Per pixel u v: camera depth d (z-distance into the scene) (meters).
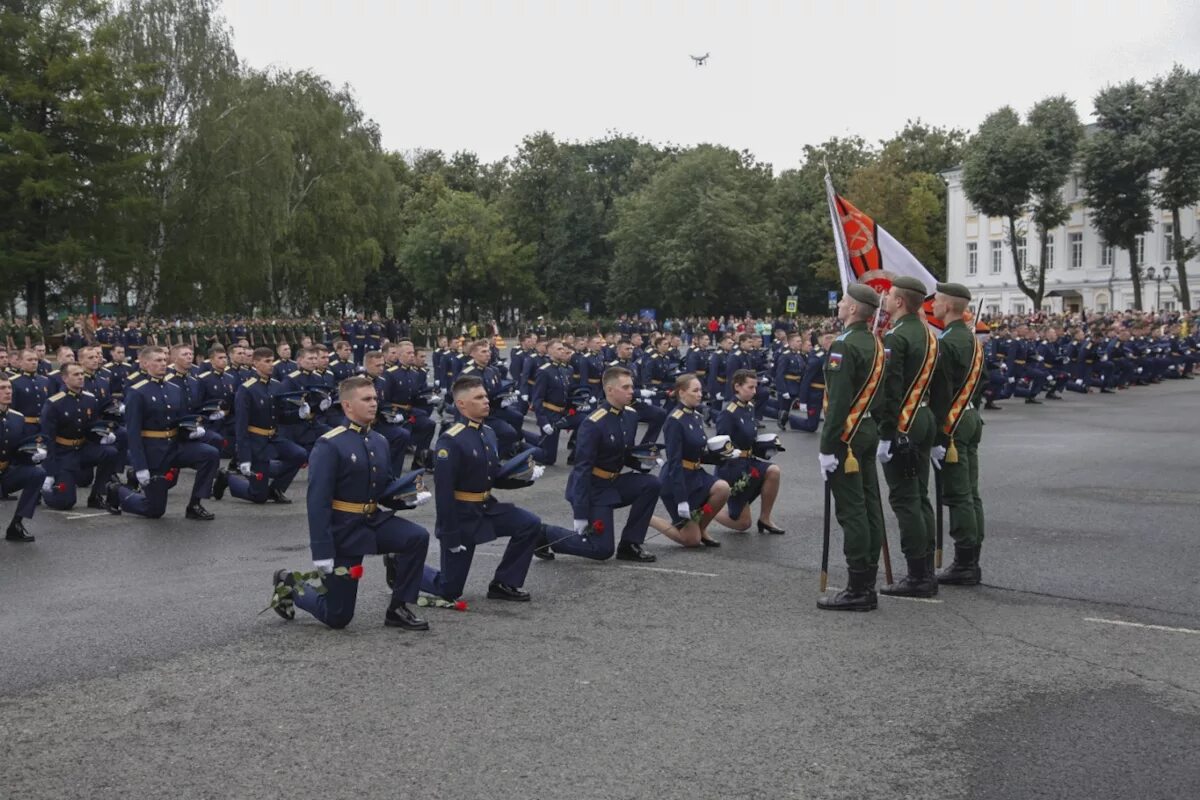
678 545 10.28
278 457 13.20
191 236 49.47
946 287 8.43
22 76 45.47
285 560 9.63
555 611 7.72
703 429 10.09
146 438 11.77
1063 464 15.59
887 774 4.79
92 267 48.19
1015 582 8.46
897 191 74.38
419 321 63.53
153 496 11.89
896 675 6.14
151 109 49.03
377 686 6.01
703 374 25.23
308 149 56.78
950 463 8.39
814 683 6.01
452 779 4.74
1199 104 50.41
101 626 7.33
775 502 12.70
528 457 7.99
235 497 13.80
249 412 12.94
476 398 7.74
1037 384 27.23
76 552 10.06
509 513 7.99
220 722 5.46
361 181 58.25
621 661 6.45
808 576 8.85
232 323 46.72
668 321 67.25
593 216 84.69
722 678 6.11
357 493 7.22
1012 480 14.01
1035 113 56.44
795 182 88.94
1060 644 6.73
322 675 6.21
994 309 71.12
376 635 7.09
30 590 8.48
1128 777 4.74
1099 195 53.34
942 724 5.38
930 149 88.56
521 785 4.68
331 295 58.88
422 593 7.94
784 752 5.03
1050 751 5.04
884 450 7.77
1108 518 11.16
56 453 12.42
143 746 5.15
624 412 9.42
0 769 4.89
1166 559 9.18
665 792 4.60
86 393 12.71
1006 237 70.25
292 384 15.23
